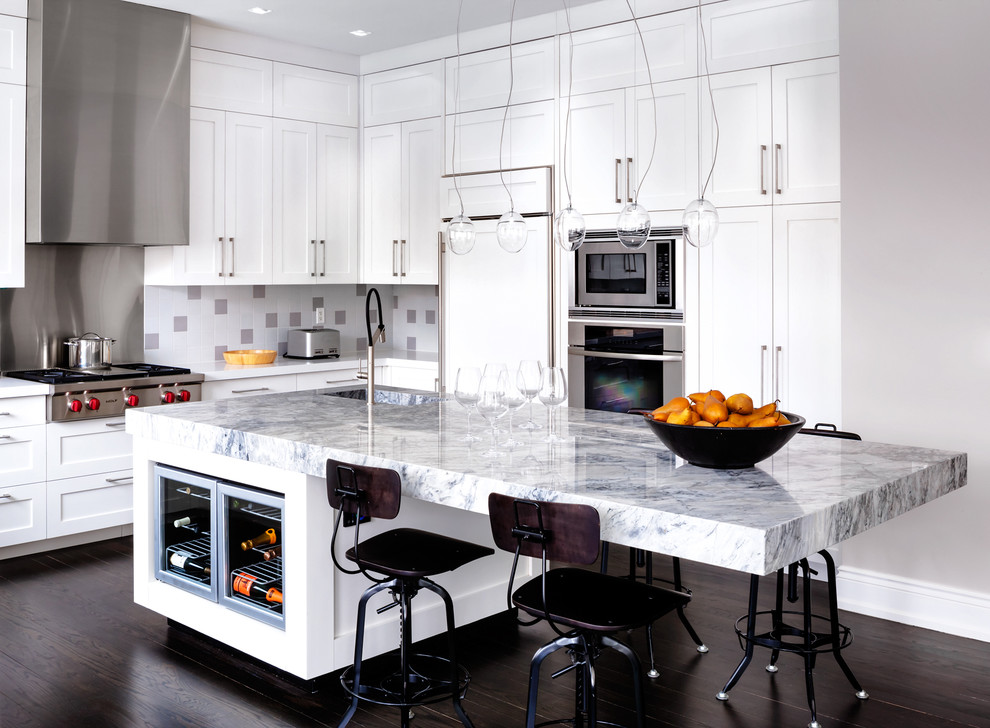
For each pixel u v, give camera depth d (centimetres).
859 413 391
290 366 570
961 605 366
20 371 502
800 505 216
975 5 352
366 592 278
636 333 484
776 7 426
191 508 366
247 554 336
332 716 294
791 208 425
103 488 482
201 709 298
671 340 470
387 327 704
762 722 289
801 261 424
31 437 453
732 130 443
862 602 392
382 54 605
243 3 494
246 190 564
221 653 345
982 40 351
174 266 536
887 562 385
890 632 369
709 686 316
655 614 226
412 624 340
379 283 640
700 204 286
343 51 605
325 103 604
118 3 486
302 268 598
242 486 331
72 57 473
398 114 599
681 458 274
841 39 387
